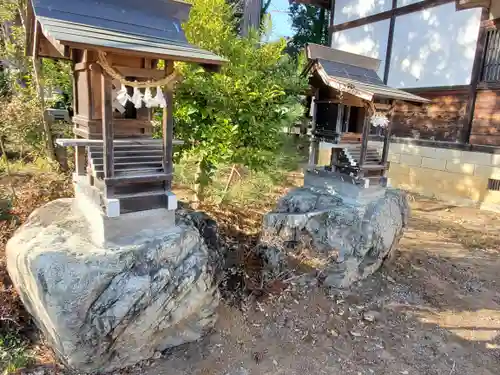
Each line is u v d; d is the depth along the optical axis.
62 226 4.04
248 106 5.55
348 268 5.24
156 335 3.73
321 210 5.48
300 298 4.94
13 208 5.56
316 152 6.54
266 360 3.86
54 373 3.47
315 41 17.92
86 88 3.69
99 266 3.35
